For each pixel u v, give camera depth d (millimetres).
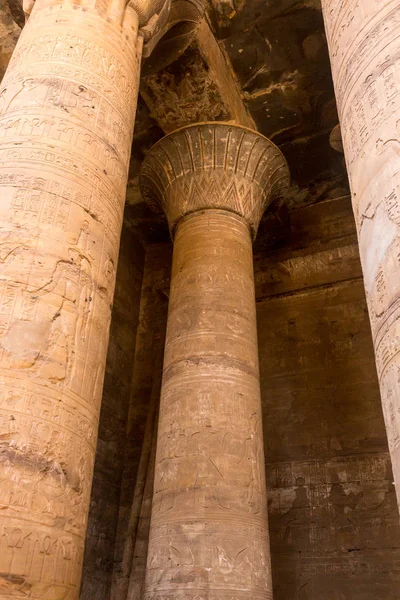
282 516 10945
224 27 10883
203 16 10297
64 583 3582
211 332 8289
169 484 7285
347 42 4250
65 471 3844
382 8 3971
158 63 10297
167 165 10398
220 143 10133
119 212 5402
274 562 10555
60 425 3922
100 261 4848
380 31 3875
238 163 10141
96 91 5645
